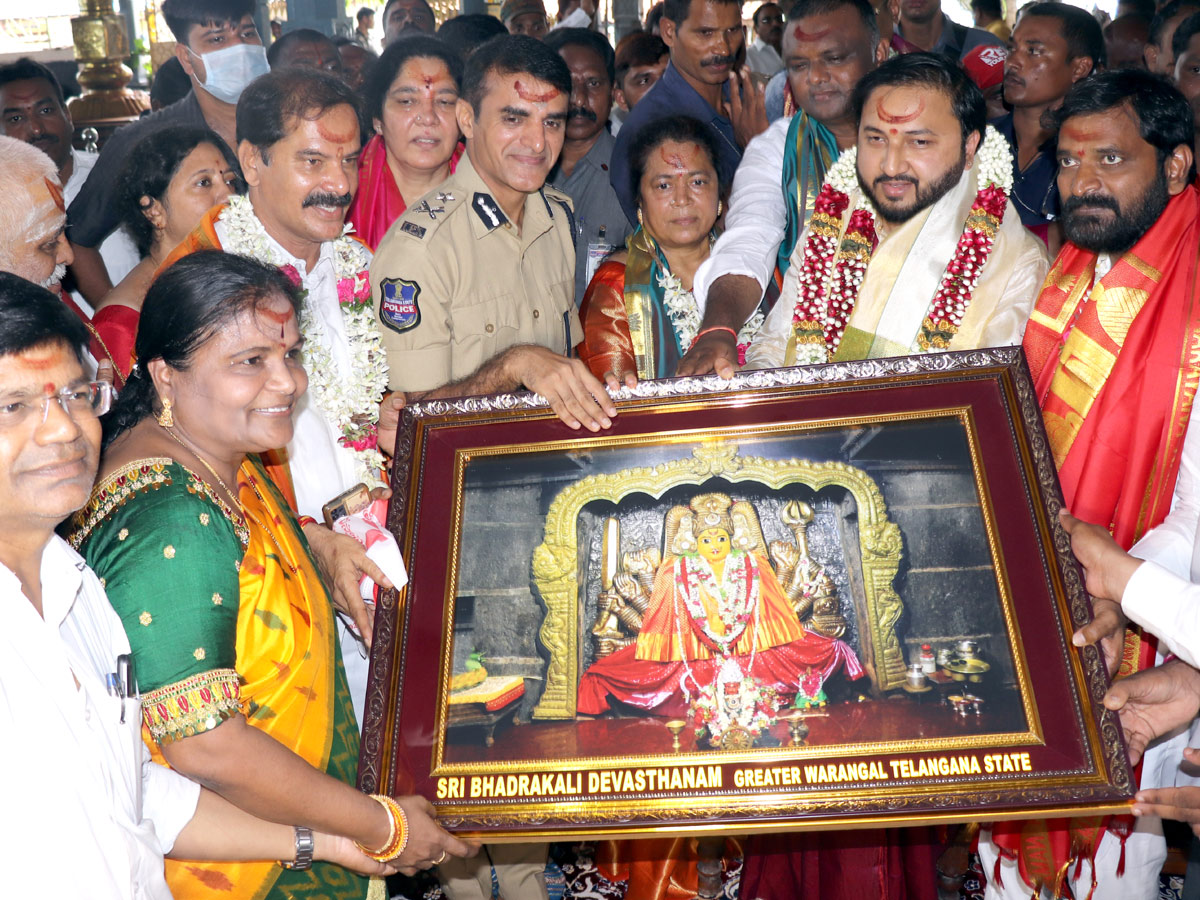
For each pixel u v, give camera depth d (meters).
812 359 2.59
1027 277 2.49
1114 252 2.36
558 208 3.09
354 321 2.60
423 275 2.67
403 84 3.21
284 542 1.98
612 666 1.99
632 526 2.11
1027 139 3.92
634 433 2.17
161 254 3.17
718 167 3.17
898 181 2.45
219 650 1.70
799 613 2.01
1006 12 8.30
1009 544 1.98
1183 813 1.76
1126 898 2.49
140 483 1.73
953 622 1.96
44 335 1.38
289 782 1.71
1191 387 2.30
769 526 2.08
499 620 2.04
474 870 2.61
